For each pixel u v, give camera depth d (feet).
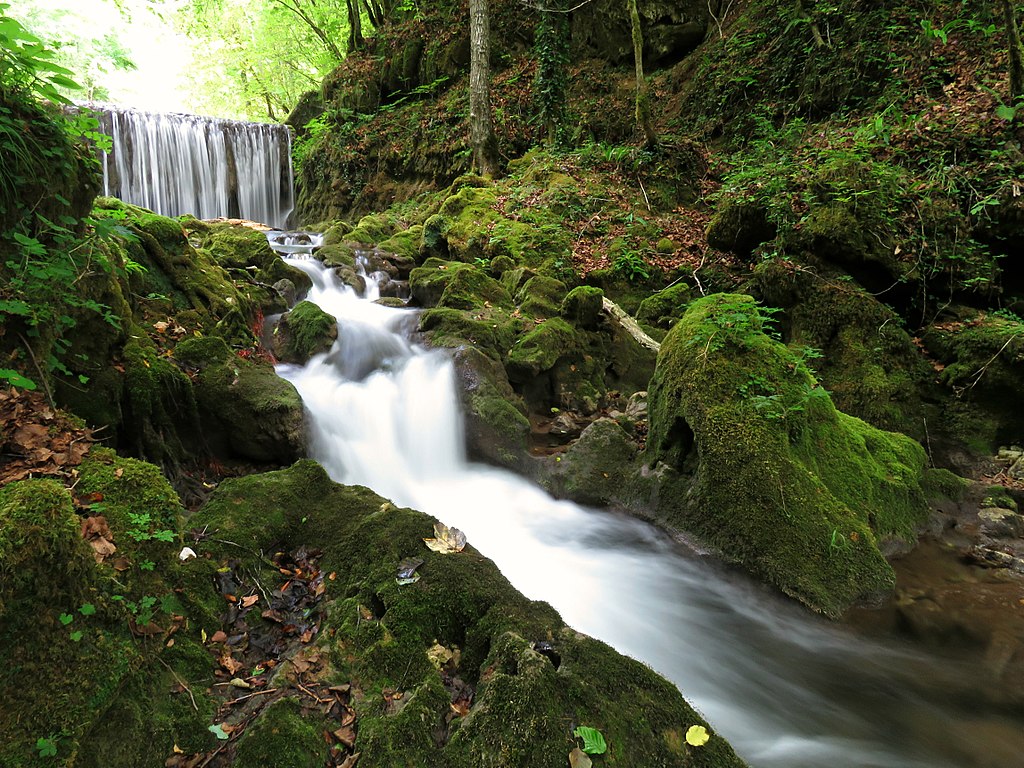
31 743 6.31
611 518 16.87
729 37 47.01
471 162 49.01
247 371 16.96
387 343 23.47
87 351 13.58
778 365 16.11
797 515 13.93
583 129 45.34
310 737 7.54
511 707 7.58
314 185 63.31
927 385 21.57
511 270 29.58
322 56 87.81
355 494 12.92
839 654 12.05
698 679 11.46
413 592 9.78
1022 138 24.16
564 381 23.45
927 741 9.91
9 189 11.40
